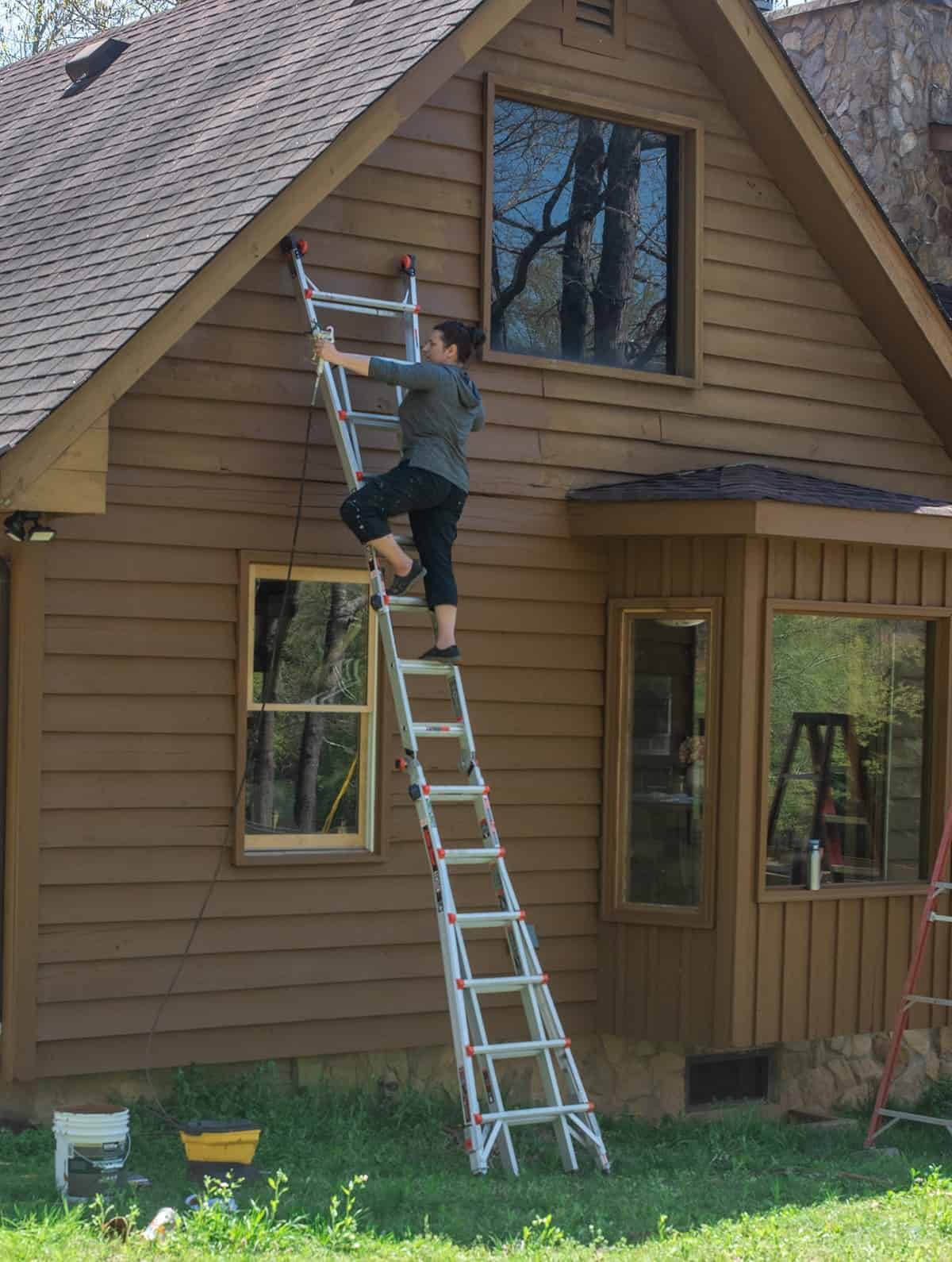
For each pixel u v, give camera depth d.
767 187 10.70
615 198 10.27
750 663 9.59
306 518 8.85
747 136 10.61
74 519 8.18
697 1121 9.97
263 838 8.85
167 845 8.45
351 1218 6.37
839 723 10.23
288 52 9.98
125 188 9.45
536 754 9.77
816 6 15.21
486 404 9.59
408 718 7.97
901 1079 11.06
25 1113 8.11
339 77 8.97
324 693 9.05
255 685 8.80
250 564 8.70
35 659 8.05
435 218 9.38
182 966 8.48
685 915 9.66
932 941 10.66
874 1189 7.92
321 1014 8.91
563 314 10.04
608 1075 10.00
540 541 9.77
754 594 9.60
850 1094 10.80
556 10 9.85
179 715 8.49
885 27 14.67
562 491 9.85
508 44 9.66
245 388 8.66
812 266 10.88
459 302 9.48
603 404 10.02
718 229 10.47
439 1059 9.41
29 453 7.18
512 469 9.67
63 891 8.16
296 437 8.81
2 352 8.29
